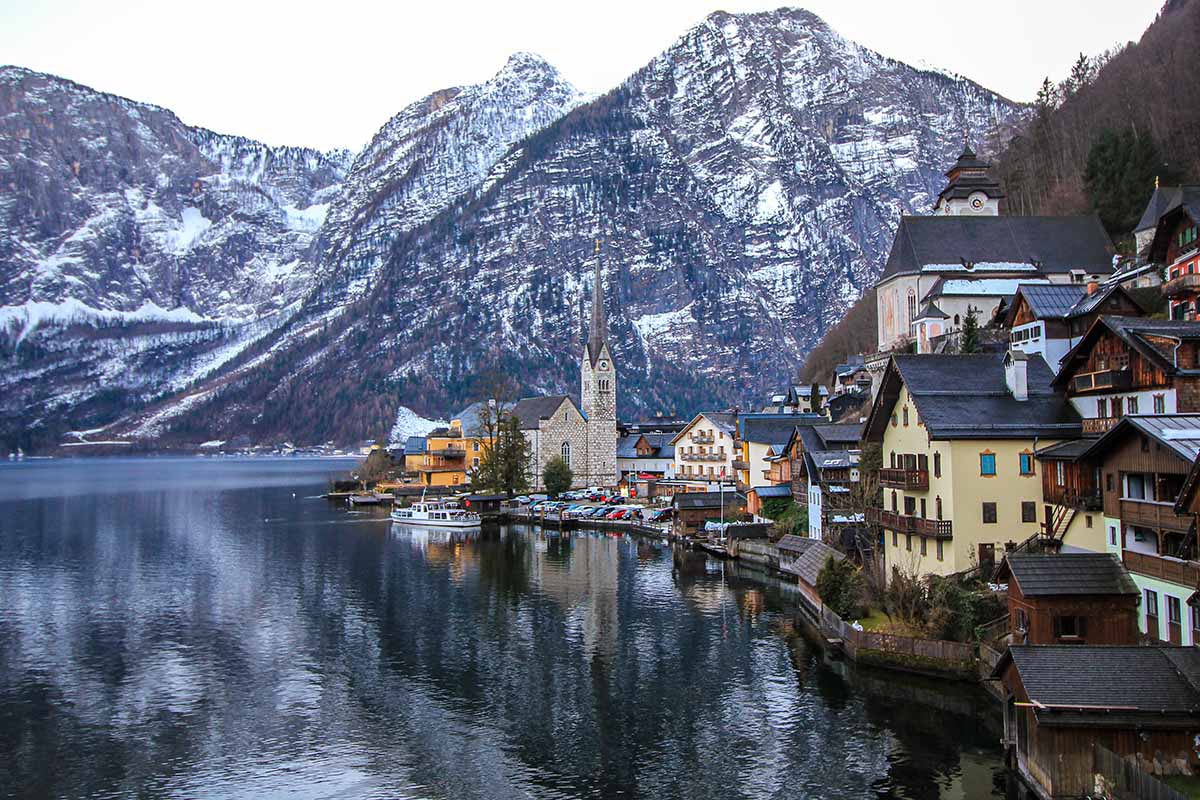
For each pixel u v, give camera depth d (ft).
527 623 276.41
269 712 204.95
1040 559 181.78
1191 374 187.42
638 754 179.22
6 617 289.94
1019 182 640.58
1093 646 150.20
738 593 313.32
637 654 242.17
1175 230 291.58
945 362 244.63
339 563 388.57
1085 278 419.33
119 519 575.79
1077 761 141.28
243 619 285.64
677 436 594.65
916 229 447.83
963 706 194.49
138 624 280.51
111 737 192.54
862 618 237.86
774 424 474.49
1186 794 131.13
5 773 175.83
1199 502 151.53
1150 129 512.22
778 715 194.90
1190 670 143.95
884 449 265.54
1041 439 221.66
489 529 512.63
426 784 168.66
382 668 234.38
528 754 180.65
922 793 157.79
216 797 165.58
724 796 160.86
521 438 628.28
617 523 503.61
